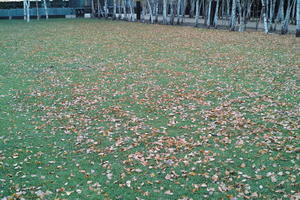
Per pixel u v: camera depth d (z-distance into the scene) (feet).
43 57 62.59
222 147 24.98
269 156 23.36
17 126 29.99
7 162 23.44
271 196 18.84
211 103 34.88
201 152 24.22
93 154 24.45
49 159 23.84
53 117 32.14
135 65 54.19
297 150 23.98
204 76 46.21
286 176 20.76
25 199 19.24
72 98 37.86
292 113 31.37
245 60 55.77
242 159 23.04
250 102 34.99
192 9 156.15
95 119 31.35
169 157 23.61
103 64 55.52
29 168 22.61
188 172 21.62
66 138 27.35
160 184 20.43
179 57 59.88
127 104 35.35
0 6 166.20
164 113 32.42
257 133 27.20
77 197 19.34
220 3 146.82
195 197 19.02
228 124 29.22
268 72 47.39
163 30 103.91
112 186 20.36
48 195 19.56
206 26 113.80
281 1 92.22
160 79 45.14
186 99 36.40
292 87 39.78
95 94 39.17
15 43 80.12
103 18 163.43
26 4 160.15
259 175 20.92
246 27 107.76
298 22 81.35
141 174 21.57
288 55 58.54
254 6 132.46
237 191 19.42
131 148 25.21
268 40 77.00
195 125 29.22
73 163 23.22
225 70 49.42
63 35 94.94
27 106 35.40
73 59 60.29
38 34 97.96
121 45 74.90
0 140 27.04
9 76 48.57
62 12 173.47
